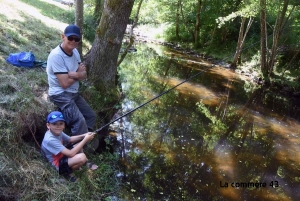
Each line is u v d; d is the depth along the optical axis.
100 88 4.49
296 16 10.34
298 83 9.28
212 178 4.16
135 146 4.55
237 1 13.13
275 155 5.18
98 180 3.39
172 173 4.08
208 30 15.11
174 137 5.16
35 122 3.25
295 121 7.09
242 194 3.89
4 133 2.86
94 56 4.43
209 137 5.45
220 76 10.16
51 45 5.64
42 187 2.71
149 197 3.48
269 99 8.61
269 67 10.03
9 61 4.07
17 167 2.74
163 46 15.04
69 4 14.05
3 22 5.60
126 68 9.28
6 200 2.51
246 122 6.56
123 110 5.68
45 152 2.99
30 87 3.65
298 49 10.61
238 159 4.84
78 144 3.02
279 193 4.06
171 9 15.65
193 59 12.59
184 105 6.80
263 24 9.59
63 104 3.26
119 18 4.26
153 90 7.42
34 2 10.29
